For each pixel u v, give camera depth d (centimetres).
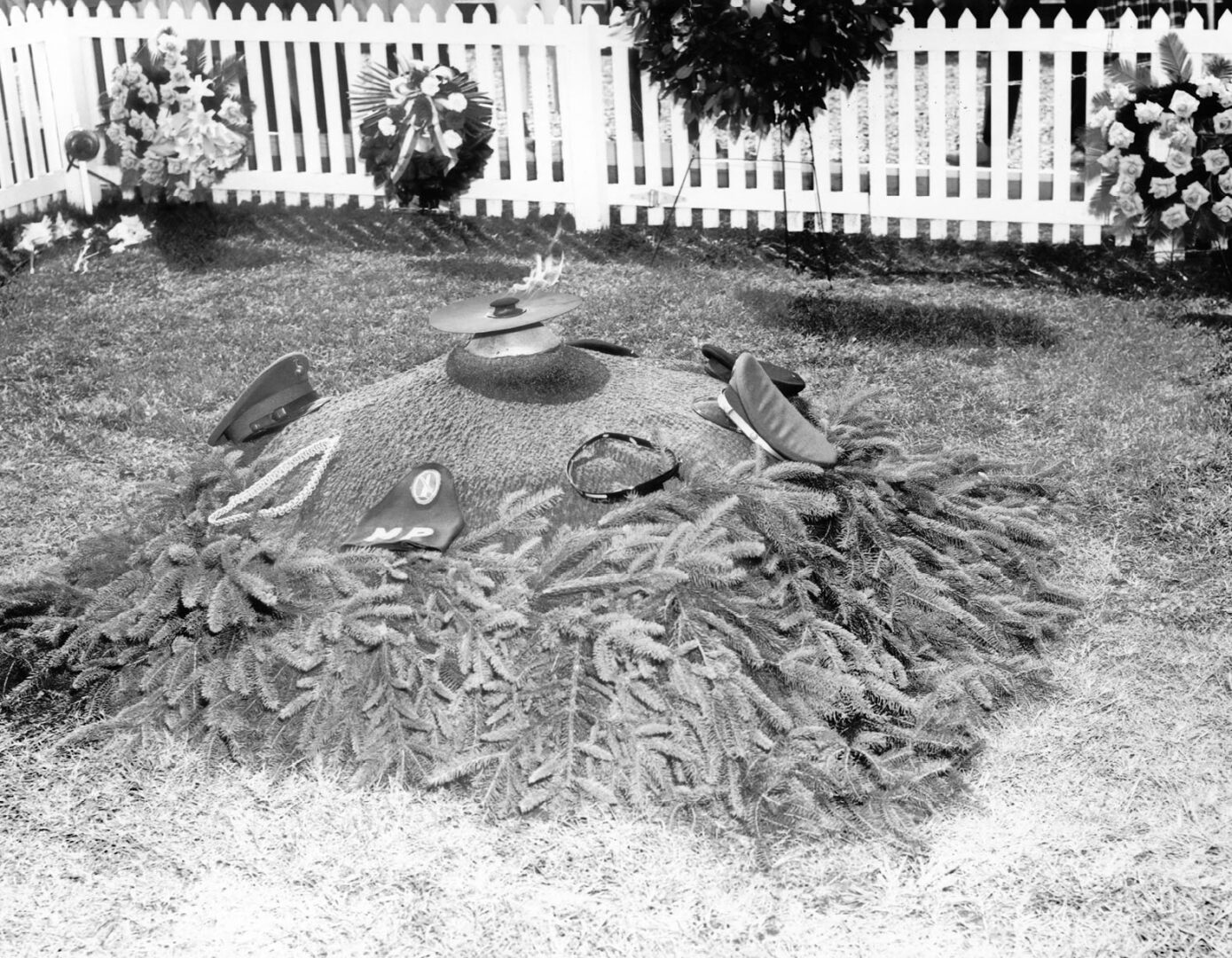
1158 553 525
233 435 505
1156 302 820
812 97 830
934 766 386
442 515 427
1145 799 381
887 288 872
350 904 346
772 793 377
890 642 438
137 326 818
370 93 953
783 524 435
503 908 343
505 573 418
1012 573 491
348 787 388
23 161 1012
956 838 368
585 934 335
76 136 1009
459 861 361
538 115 988
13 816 383
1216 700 427
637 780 379
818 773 382
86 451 650
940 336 770
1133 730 413
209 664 415
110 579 462
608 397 465
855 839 368
